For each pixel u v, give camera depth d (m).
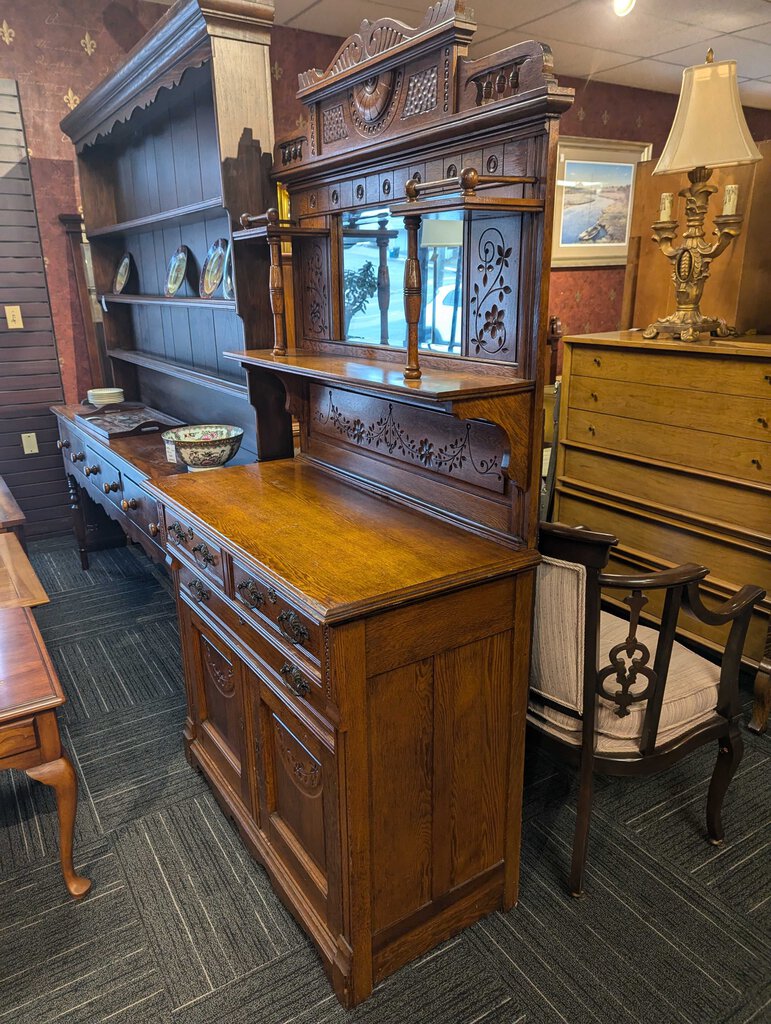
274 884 1.60
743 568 2.21
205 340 2.74
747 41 4.29
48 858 1.76
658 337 2.39
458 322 1.48
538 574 1.43
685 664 1.67
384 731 1.26
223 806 1.87
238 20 1.86
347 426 1.90
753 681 2.46
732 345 2.12
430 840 1.40
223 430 2.52
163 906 1.61
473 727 1.40
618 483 2.58
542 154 1.20
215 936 1.53
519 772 1.51
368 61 1.48
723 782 1.69
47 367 3.76
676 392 2.30
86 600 3.18
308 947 1.51
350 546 1.42
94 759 2.13
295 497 1.76
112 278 3.57
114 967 1.47
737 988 1.40
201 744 2.03
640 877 1.66
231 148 1.94
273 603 1.35
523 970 1.44
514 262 1.31
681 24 3.95
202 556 1.67
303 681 1.29
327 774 1.28
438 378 1.36
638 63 4.72
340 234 1.79
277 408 2.15
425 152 1.44
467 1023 1.34
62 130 3.31
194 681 1.95
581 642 1.41
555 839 1.78
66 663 2.66
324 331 1.93
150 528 2.31
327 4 3.59
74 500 3.42
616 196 5.53
